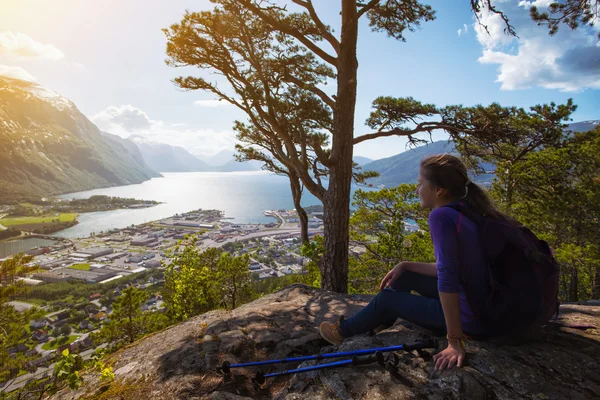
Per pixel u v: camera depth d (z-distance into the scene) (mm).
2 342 4984
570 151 11609
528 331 1855
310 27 8930
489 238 1719
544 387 1668
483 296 1775
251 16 8539
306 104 9750
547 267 1698
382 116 9445
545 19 6879
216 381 2596
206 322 3805
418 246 11312
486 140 9266
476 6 6512
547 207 12508
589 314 2812
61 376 2789
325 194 8344
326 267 8195
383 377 1918
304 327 3582
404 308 2189
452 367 1799
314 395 1931
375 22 9305
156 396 2455
